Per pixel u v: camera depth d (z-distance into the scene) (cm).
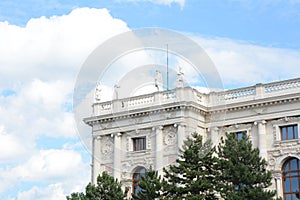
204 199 4316
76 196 4544
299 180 5147
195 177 4262
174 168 4325
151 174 4366
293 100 5244
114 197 4453
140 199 4259
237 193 4153
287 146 5238
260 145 5359
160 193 4459
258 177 4247
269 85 5412
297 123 5216
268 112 5384
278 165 5256
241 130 5506
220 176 4334
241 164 4284
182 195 4275
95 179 5909
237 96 5581
